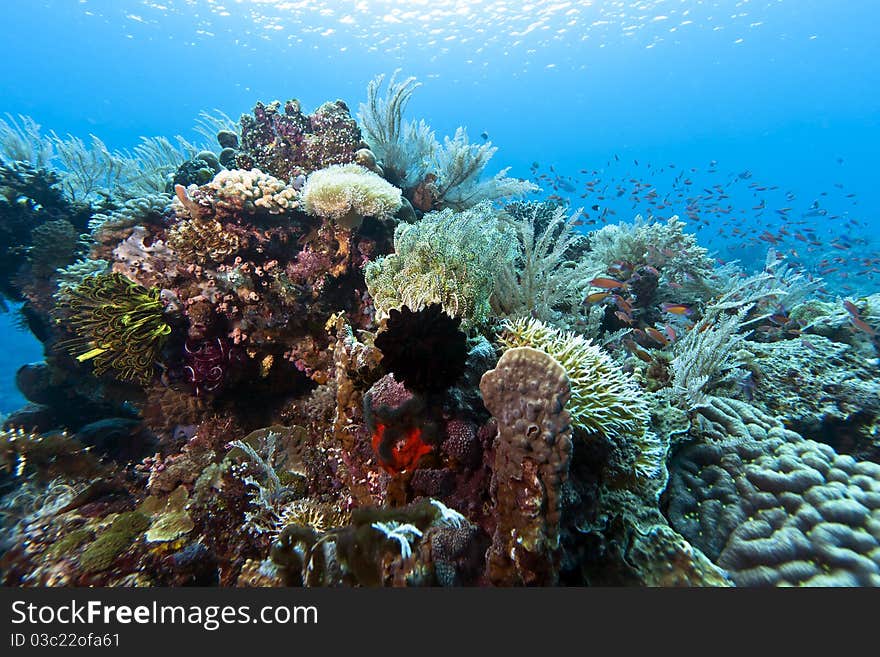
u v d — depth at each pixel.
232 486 3.54
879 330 5.65
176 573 3.24
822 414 4.41
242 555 3.22
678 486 3.28
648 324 6.47
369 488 2.99
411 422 2.68
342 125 6.23
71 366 5.71
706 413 3.72
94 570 3.20
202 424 4.69
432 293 3.44
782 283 7.21
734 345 4.65
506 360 2.28
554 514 2.01
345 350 3.42
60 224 6.36
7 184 6.49
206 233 4.61
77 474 4.37
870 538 2.54
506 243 4.52
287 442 4.07
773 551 2.64
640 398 3.17
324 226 4.98
